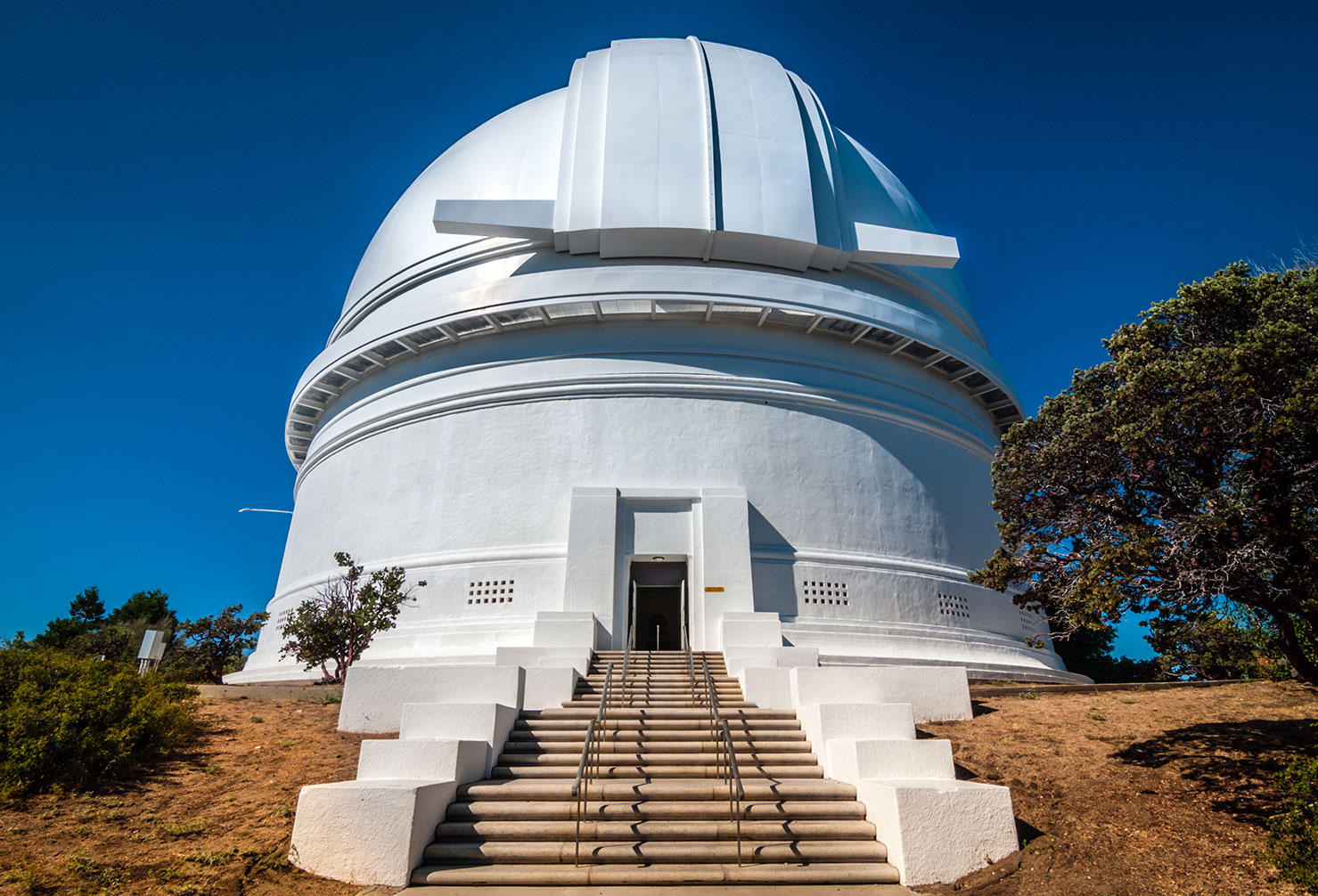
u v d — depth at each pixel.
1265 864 8.38
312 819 8.42
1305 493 9.97
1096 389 12.55
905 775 9.72
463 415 24.19
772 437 23.16
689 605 21.11
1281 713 12.93
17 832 8.59
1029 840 9.03
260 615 27.86
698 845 8.62
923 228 30.38
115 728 10.47
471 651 20.77
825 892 7.91
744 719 12.65
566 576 20.64
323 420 29.92
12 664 12.38
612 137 24.70
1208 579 10.00
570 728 12.09
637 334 24.03
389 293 28.27
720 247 24.30
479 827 8.83
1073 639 35.03
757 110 25.75
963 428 26.98
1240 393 9.69
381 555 23.56
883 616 21.98
